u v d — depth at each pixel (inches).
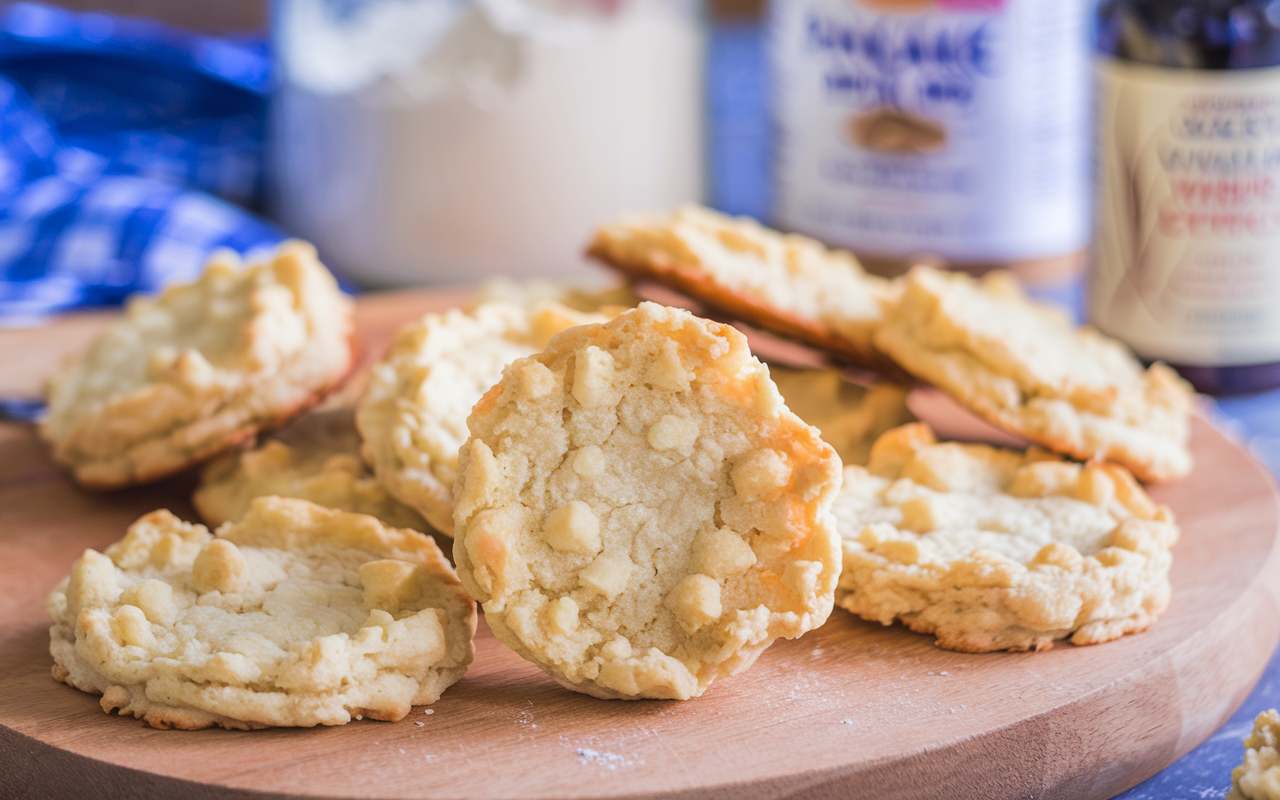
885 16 29.9
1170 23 26.9
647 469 20.4
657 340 20.4
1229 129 27.0
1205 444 24.9
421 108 30.5
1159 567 21.6
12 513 23.9
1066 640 21.4
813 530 20.2
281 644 20.3
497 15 30.7
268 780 19.4
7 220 30.7
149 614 20.5
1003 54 30.0
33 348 27.7
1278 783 19.2
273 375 23.9
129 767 19.5
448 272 31.4
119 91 35.0
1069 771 20.5
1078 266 31.9
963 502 22.5
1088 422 23.5
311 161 31.7
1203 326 27.8
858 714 20.3
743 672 20.8
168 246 30.3
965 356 23.7
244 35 41.1
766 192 34.4
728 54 42.2
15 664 21.0
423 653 20.2
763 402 20.2
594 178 31.0
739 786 19.4
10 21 36.0
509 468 20.4
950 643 21.2
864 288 25.5
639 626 20.4
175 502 24.2
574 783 19.4
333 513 21.5
